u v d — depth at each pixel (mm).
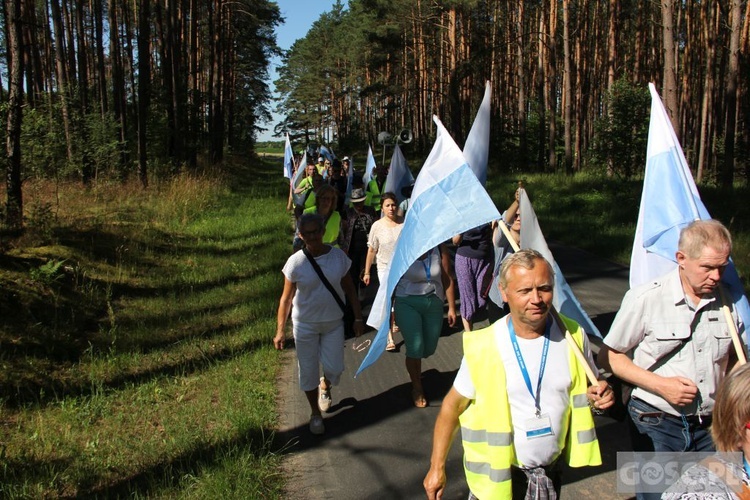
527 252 2619
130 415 5234
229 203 19641
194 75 33125
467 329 6949
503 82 43594
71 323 7094
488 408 2629
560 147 37000
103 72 24141
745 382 1803
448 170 3762
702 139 29422
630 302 2941
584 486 4039
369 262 6461
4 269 7777
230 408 5207
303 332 4852
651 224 3617
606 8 40938
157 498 3904
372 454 4559
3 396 5367
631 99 23672
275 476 4223
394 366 6395
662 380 2777
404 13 37781
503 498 2584
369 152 15312
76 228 11266
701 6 32719
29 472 4191
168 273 10133
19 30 9992
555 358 2631
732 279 2928
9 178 10125
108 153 20094
